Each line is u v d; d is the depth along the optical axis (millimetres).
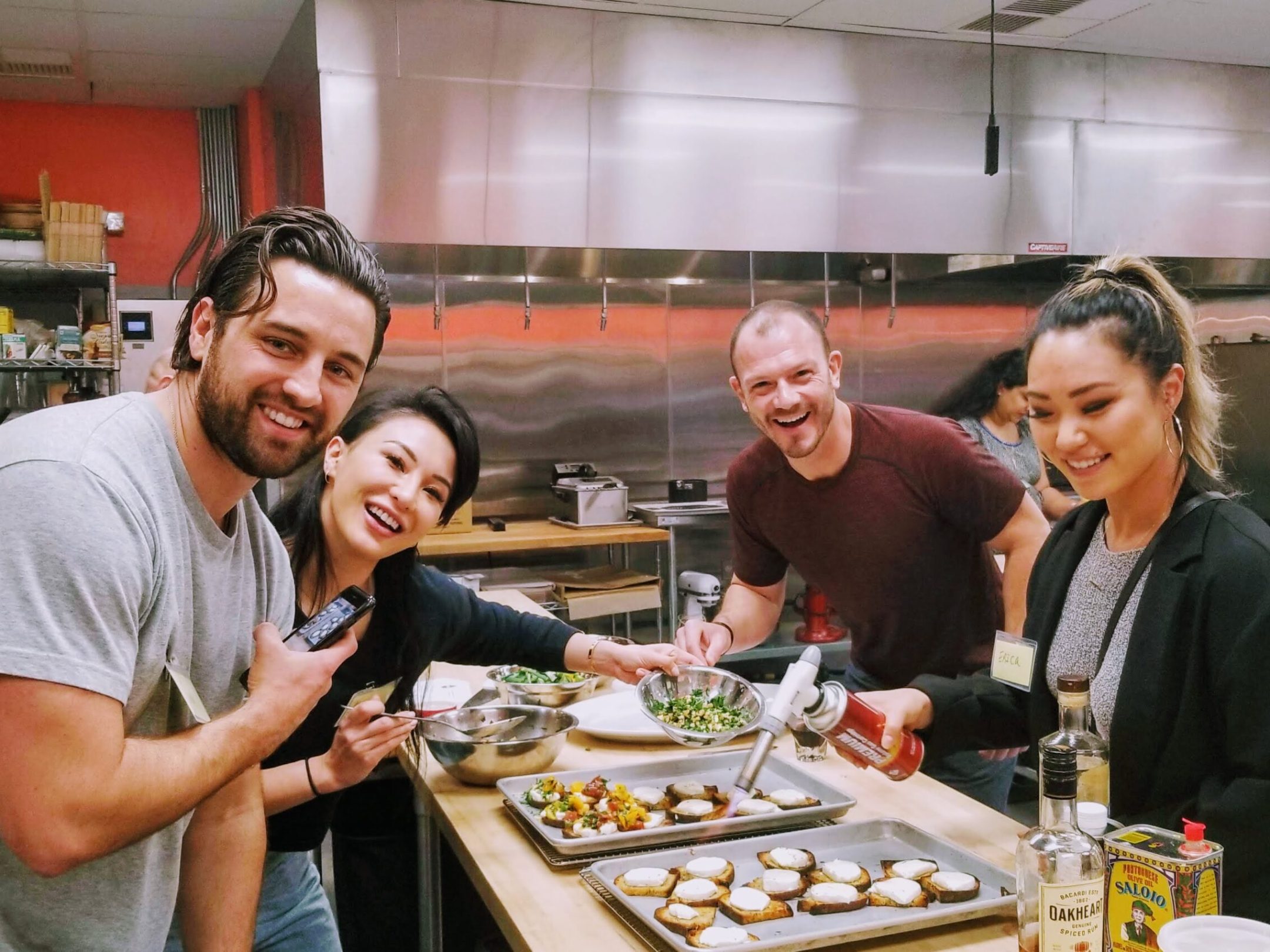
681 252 4836
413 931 2471
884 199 5078
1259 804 1214
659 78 4699
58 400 4777
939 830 1638
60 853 982
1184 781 1348
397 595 1907
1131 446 1341
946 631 2506
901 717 1605
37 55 4605
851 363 5457
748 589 2766
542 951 1291
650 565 5219
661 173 4734
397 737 1734
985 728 1693
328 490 1832
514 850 1612
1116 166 5453
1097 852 1099
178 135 5348
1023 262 5352
